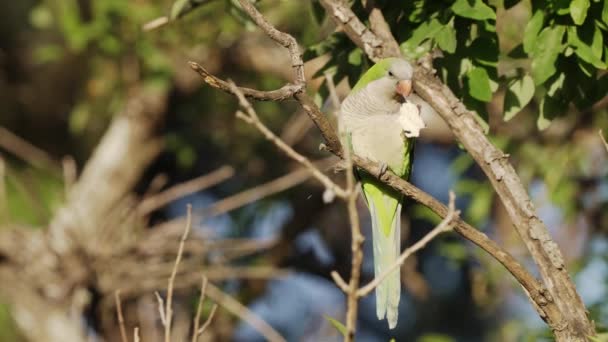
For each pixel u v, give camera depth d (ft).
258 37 48.67
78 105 52.95
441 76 24.50
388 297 23.77
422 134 47.44
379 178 21.83
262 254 50.24
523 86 24.61
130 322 44.45
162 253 43.06
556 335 20.70
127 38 46.32
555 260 21.36
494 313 52.39
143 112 50.39
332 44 26.23
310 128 50.85
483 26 23.57
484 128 24.27
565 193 43.14
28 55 56.54
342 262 50.80
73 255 43.06
